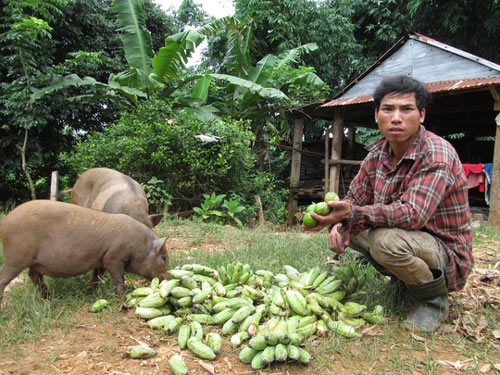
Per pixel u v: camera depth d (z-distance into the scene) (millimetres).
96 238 3080
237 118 11578
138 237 3262
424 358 2379
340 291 3074
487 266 4320
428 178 2486
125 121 8953
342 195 11602
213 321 2758
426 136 2670
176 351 2418
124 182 4547
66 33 12953
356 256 4102
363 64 15062
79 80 10055
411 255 2510
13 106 9797
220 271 3252
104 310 2939
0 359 2283
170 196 8133
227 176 8977
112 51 14430
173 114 8867
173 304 2941
